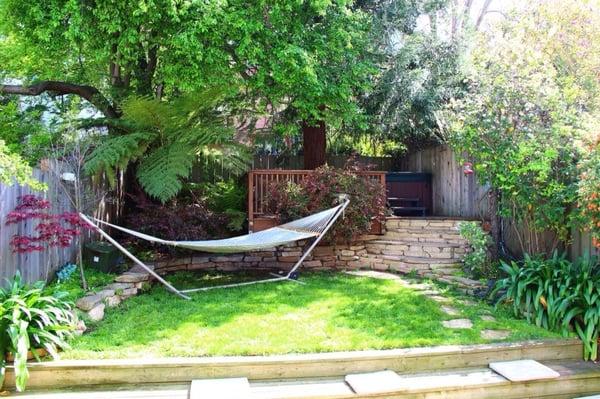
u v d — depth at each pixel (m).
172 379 3.70
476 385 3.71
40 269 5.53
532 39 6.15
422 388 3.62
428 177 10.66
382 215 8.11
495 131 5.71
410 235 8.10
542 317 4.63
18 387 3.37
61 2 6.31
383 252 7.98
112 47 6.95
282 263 7.96
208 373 3.73
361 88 8.61
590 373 3.94
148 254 7.85
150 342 4.12
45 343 3.73
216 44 6.75
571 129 5.09
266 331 4.41
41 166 5.62
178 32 6.44
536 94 5.49
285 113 9.20
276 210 7.77
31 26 6.61
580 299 4.44
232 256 7.94
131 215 7.90
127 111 7.53
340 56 7.64
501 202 6.25
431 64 9.33
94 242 7.09
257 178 8.26
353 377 3.77
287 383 3.71
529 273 4.96
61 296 4.35
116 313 5.01
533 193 5.49
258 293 5.93
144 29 6.81
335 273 7.37
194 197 8.96
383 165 12.32
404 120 9.87
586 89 5.75
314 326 4.57
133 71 8.45
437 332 4.43
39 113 9.21
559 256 5.69
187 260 7.75
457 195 9.34
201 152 7.98
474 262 6.40
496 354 4.12
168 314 4.98
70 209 6.40
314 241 7.49
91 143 6.68
